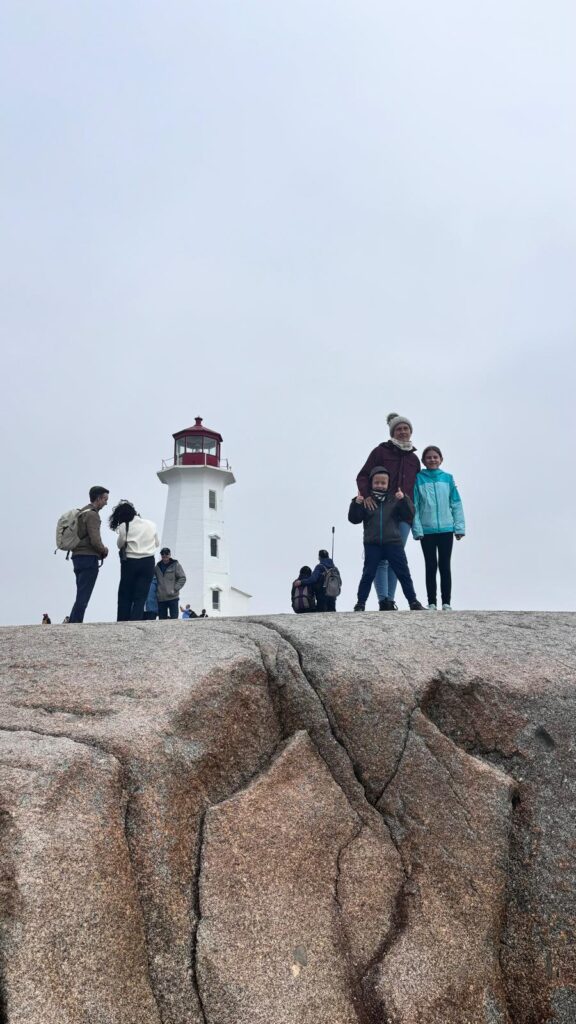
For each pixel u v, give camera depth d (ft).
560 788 15.25
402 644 17.66
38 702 14.62
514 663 17.01
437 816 15.01
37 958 11.05
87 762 13.03
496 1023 13.29
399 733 15.80
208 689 15.30
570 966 13.66
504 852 14.66
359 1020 12.69
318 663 16.75
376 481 29.43
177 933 12.59
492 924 14.05
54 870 11.71
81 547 30.09
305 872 13.97
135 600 32.24
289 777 15.08
